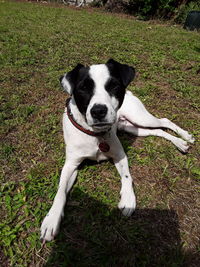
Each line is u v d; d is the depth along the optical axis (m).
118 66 0.48
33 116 0.72
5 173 0.53
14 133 0.65
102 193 0.48
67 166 0.51
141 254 0.39
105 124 0.43
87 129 0.48
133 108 0.63
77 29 1.66
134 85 0.88
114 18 2.27
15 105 0.76
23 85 0.88
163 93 0.83
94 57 1.10
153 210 0.46
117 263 0.38
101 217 0.44
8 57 1.08
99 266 0.37
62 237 0.41
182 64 1.08
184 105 0.77
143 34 1.61
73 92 0.47
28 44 1.28
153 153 0.58
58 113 0.73
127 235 0.41
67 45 1.27
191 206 0.46
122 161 0.52
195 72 0.98
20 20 1.89
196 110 0.75
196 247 0.40
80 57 1.12
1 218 0.44
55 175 0.52
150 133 0.64
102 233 0.42
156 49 1.26
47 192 0.49
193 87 0.86
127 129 0.65
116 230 0.42
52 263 0.38
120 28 1.79
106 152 0.51
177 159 0.57
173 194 0.49
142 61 1.08
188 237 0.41
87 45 1.29
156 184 0.51
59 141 0.62
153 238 0.41
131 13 2.72
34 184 0.50
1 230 0.42
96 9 2.91
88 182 0.51
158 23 2.29
